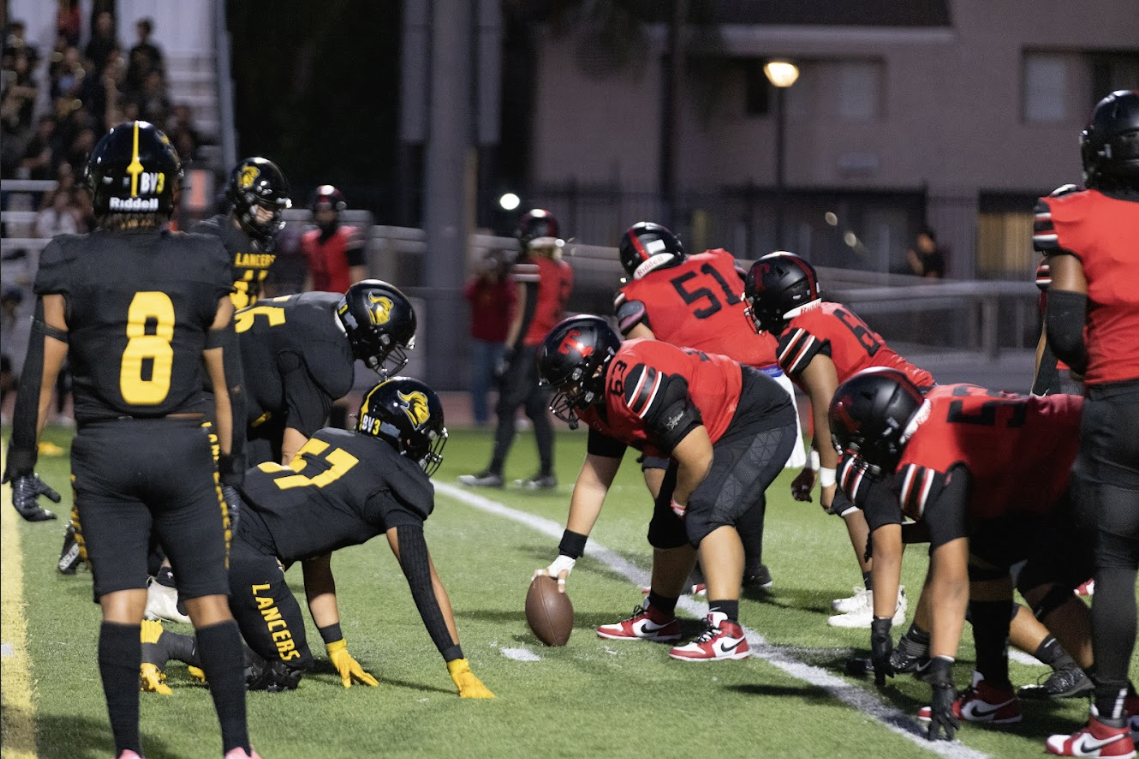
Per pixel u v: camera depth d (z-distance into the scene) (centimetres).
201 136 6938
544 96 10156
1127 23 10350
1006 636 1642
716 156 10306
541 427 3678
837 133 10344
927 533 1662
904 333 7325
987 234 10238
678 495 1961
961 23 10281
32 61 6656
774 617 2230
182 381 1376
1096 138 1456
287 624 1733
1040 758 1510
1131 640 1468
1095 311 1464
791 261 2044
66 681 1797
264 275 2248
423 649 1983
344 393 2000
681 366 1909
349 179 10356
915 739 1580
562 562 2003
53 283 1348
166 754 1512
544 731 1600
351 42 10450
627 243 2341
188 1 7294
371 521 1720
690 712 1684
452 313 5922
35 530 2925
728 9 10275
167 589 2008
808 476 2206
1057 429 1530
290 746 1540
